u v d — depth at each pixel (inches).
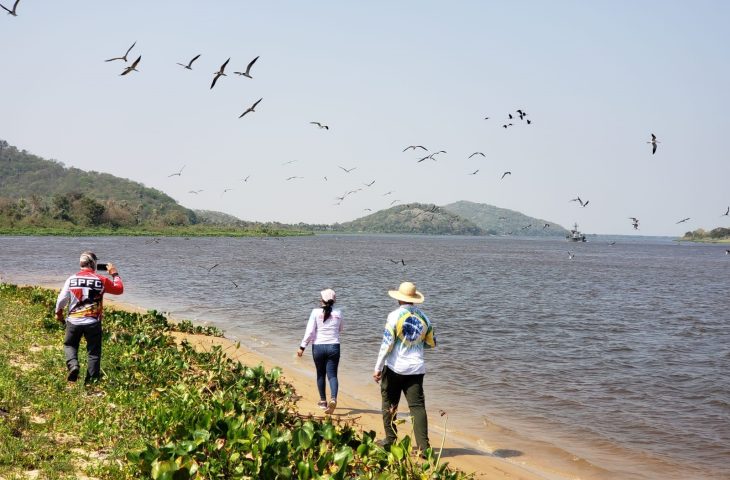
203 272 1830.7
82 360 387.2
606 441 371.6
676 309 1216.2
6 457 220.5
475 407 440.8
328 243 6333.7
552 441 369.7
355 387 478.0
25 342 431.8
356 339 713.6
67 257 2294.5
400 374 303.7
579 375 560.1
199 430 239.3
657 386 522.3
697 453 353.4
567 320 977.5
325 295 378.3
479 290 1513.3
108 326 538.6
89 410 288.7
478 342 727.7
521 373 559.2
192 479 212.7
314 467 223.8
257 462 219.9
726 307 1283.2
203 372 396.8
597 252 6018.7
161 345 469.4
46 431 255.9
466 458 326.6
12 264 1860.2
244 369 391.2
